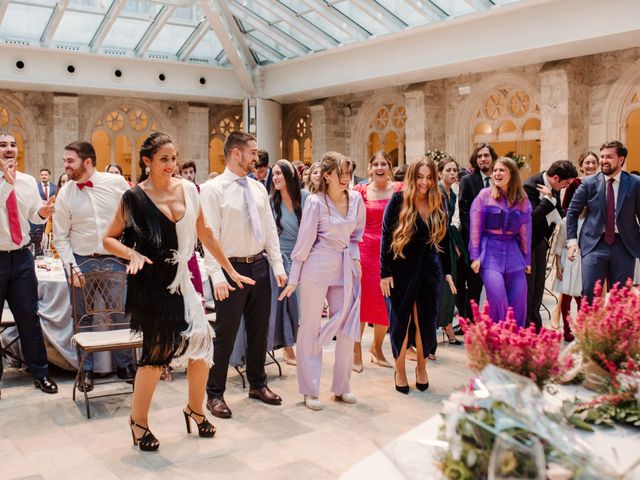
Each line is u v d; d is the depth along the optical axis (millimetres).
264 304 4398
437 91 13883
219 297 4062
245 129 16266
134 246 3459
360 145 16078
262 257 4359
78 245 4922
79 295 5004
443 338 6285
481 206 4938
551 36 10281
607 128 11594
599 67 11617
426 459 1505
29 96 15820
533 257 5723
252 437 3799
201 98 16359
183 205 3488
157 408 4355
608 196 5176
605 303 2424
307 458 3477
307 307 4324
